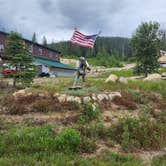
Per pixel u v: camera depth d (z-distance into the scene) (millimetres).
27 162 6719
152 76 24234
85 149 7793
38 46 45156
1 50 34281
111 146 8328
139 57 31922
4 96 13594
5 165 6516
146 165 7133
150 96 14391
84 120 9797
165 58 53469
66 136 7891
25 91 14000
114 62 77312
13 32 18938
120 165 6863
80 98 12273
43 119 10094
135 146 8461
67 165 6660
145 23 31906
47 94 13109
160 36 32094
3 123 9508
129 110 12055
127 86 16812
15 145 7648
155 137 9062
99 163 6801
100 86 15969
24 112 10977
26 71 18234
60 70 44125
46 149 7508
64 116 10445
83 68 14703
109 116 10797
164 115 11711
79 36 14734
